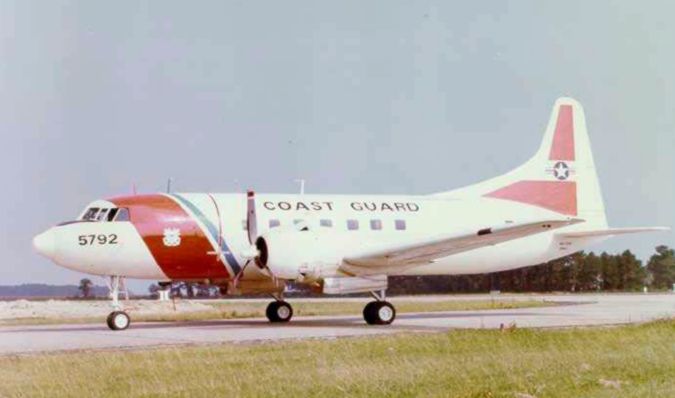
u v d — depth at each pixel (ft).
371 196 98.73
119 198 87.92
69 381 46.11
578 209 109.29
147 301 158.51
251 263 89.66
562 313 110.11
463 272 101.86
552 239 106.83
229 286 92.22
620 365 47.60
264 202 91.40
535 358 50.75
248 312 123.03
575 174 109.91
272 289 92.38
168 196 89.20
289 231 82.99
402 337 63.67
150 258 86.17
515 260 103.91
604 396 39.78
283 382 44.21
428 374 45.47
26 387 44.86
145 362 52.39
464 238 82.07
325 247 83.05
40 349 62.03
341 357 53.36
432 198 102.47
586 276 268.41
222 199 90.74
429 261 88.69
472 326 83.05
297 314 117.29
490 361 49.70
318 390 42.14
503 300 165.37
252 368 49.06
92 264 84.74
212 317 111.55
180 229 86.99
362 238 84.99
